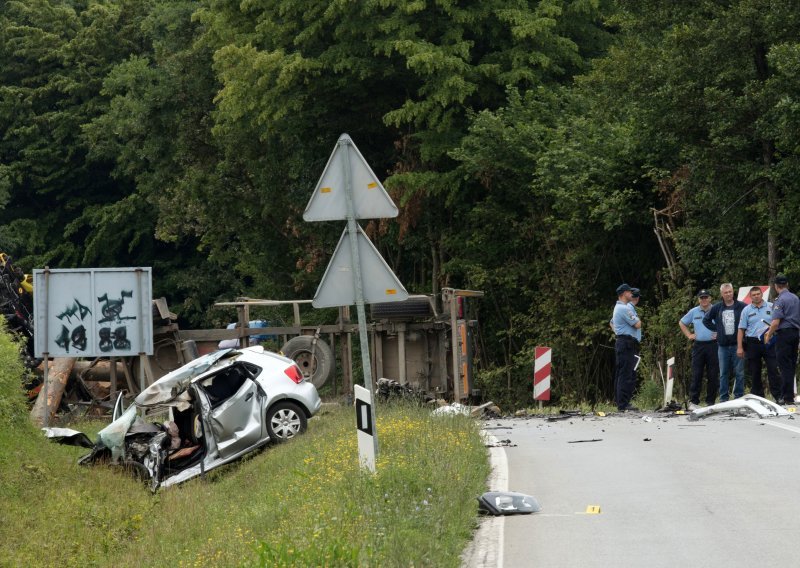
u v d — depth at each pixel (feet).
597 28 350.64
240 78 335.47
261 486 135.23
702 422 167.12
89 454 168.86
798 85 234.58
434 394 228.22
